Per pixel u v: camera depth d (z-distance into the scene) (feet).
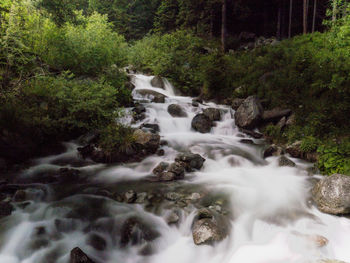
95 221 15.93
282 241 14.87
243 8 92.02
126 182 20.95
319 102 31.04
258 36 99.40
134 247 14.69
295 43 55.42
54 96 26.37
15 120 23.09
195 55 57.72
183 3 89.81
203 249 14.19
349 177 17.58
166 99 40.78
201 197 18.62
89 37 38.75
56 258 13.50
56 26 41.24
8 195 18.40
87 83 30.78
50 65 34.60
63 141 27.02
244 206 17.83
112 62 41.86
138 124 32.09
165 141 28.50
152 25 113.09
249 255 13.99
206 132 33.65
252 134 32.73
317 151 24.99
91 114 27.43
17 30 29.68
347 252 14.53
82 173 22.45
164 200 18.15
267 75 41.01
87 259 12.82
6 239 14.48
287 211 17.44
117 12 105.09
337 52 33.71
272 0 97.96
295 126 30.53
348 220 16.25
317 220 16.48
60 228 15.52
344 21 32.55
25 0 36.09
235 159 26.08
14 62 30.55
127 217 16.22
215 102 43.96
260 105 35.19
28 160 24.03
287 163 24.82
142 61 56.70
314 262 13.06
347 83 27.78
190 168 23.44
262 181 21.81
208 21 93.66
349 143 24.09
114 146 25.40
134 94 41.06
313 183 21.49
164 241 14.98
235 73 46.44
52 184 20.24
